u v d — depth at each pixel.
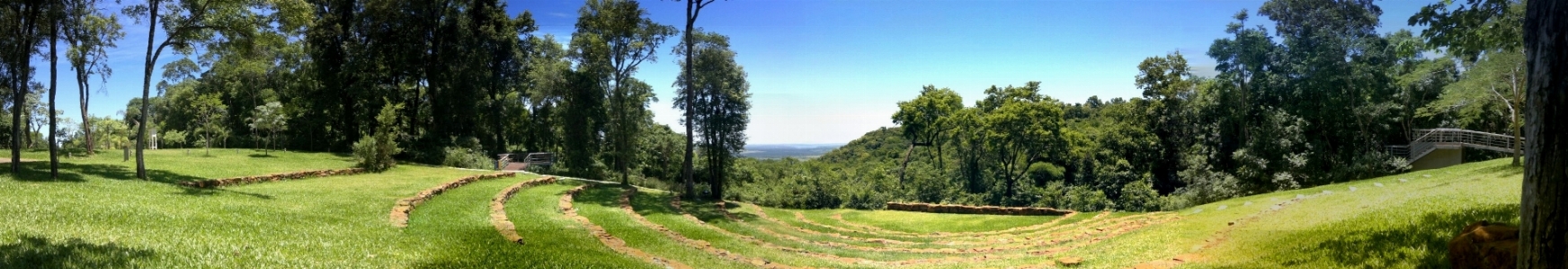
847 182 38.78
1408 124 35.22
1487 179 18.77
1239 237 12.32
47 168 18.55
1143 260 10.69
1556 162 4.27
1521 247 4.71
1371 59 34.00
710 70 33.81
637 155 46.31
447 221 13.61
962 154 51.91
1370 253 8.09
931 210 31.39
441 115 41.91
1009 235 20.20
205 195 14.45
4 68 19.31
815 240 17.80
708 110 35.00
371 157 28.36
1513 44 13.41
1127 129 44.66
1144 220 19.34
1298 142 31.66
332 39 39.47
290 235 9.55
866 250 15.22
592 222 16.70
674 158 49.28
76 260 6.50
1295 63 34.62
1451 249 6.49
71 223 8.71
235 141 46.03
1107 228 18.44
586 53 38.75
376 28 39.44
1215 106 39.09
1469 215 9.62
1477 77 27.02
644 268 9.29
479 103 43.97
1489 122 34.03
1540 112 4.41
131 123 47.00
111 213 9.85
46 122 39.72
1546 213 4.34
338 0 40.59
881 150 70.00
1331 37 33.31
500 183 26.42
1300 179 30.22
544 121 49.72
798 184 35.81
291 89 45.03
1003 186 47.78
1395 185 21.05
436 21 41.78
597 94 41.16
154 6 17.77
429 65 41.94
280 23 19.73
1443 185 18.27
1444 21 13.31
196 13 18.30
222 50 19.80
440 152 38.72
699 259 11.52
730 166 39.06
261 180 20.72
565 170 40.22
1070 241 15.93
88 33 18.38
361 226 11.58
